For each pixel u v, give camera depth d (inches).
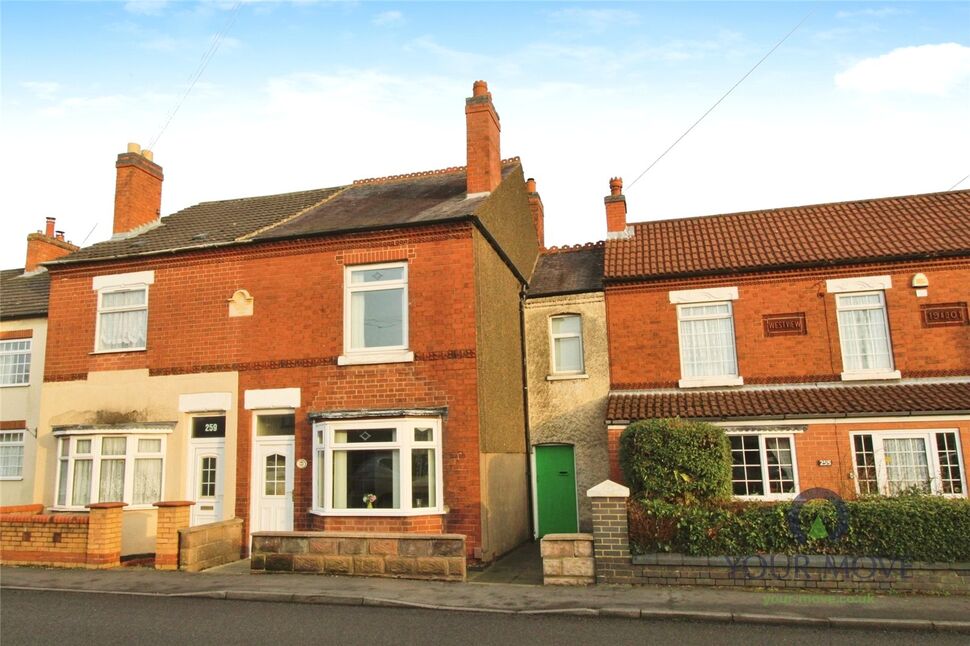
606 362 728.3
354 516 549.6
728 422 625.6
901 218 743.7
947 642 321.7
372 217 649.0
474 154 670.5
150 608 391.9
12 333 813.9
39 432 669.9
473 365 568.1
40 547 527.5
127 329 670.5
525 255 802.2
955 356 641.6
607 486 442.3
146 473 626.8
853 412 602.2
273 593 414.6
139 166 790.5
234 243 637.3
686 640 325.4
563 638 329.1
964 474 580.4
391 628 346.9
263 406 609.3
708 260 721.6
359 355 593.9
